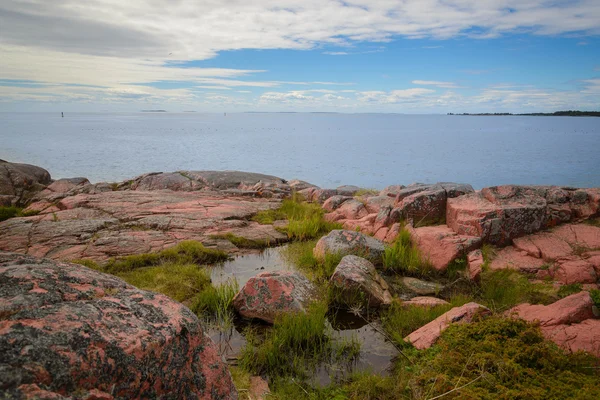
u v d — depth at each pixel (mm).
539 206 9000
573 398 3861
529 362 4477
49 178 21031
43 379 2195
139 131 158000
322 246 9336
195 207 13922
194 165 49719
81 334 2492
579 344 4832
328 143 104562
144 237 10539
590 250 8062
